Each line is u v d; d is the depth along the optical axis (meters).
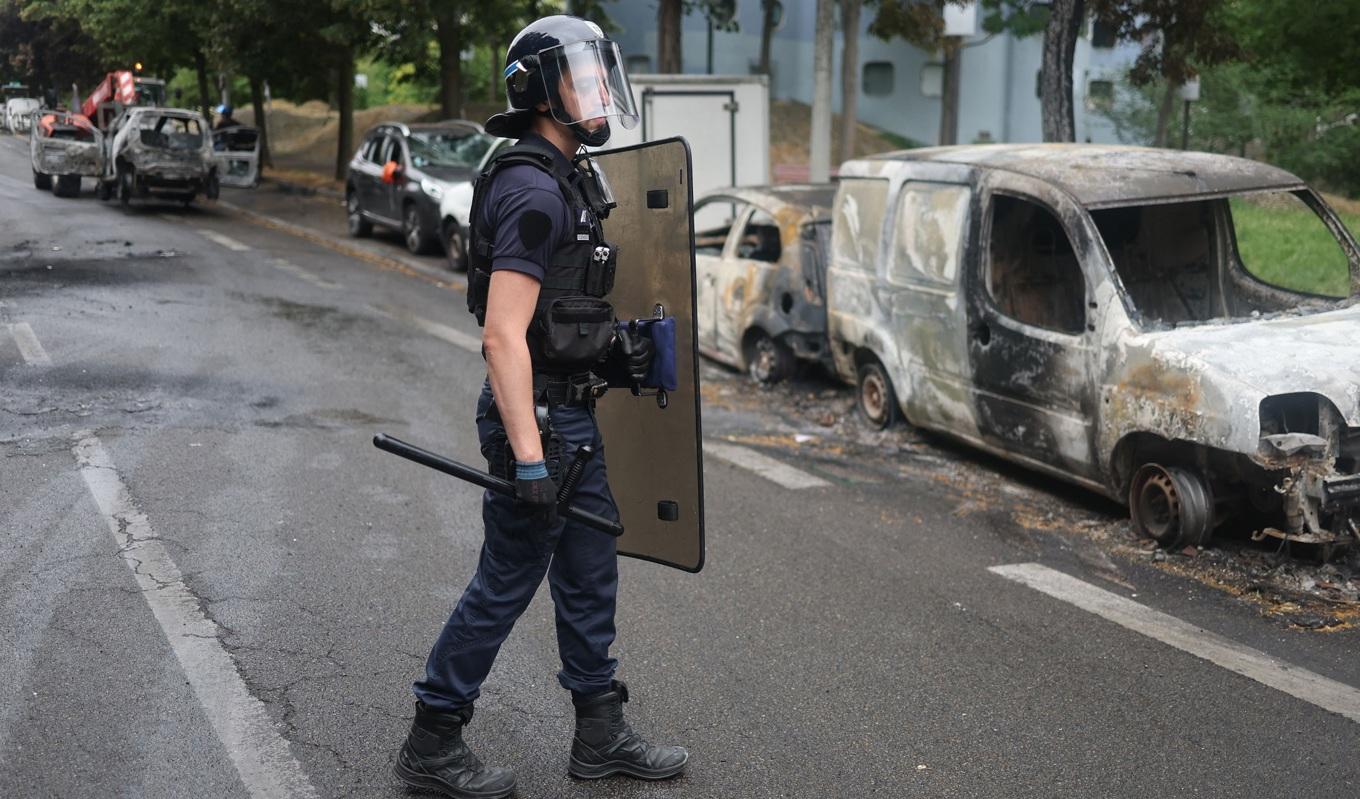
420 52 23.14
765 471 7.34
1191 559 5.85
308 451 7.23
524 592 3.41
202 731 3.88
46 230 18.05
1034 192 6.71
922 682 4.43
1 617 4.70
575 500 3.38
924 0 20.28
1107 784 3.73
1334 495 5.39
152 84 33.41
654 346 3.44
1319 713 4.24
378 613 4.89
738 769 3.78
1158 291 7.43
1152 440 6.04
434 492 6.54
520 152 3.17
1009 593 5.37
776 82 34.91
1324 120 24.75
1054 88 11.82
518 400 3.11
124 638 4.55
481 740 3.91
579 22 3.28
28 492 6.25
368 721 3.98
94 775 3.59
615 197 3.67
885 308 7.88
